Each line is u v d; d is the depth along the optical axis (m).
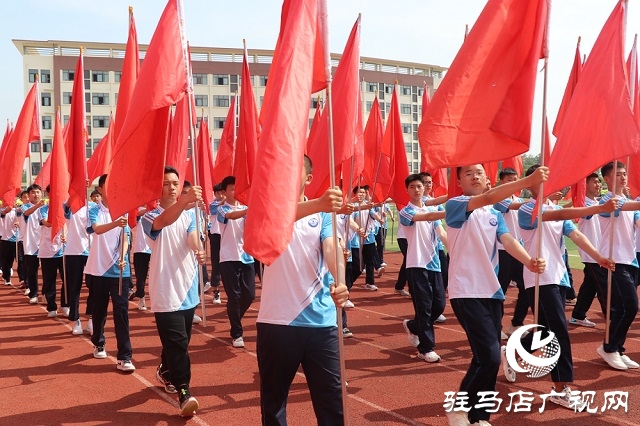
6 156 9.37
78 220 8.03
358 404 5.18
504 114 4.30
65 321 9.06
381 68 59.41
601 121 5.04
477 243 4.37
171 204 5.12
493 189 4.18
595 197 7.46
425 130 4.37
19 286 12.95
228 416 4.95
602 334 7.72
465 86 4.33
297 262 3.43
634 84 6.93
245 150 7.52
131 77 6.12
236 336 7.39
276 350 3.39
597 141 5.04
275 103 3.12
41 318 9.30
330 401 3.38
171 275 4.94
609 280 5.98
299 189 3.32
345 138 6.45
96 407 5.20
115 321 6.25
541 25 4.20
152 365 6.55
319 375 3.40
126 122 4.78
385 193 9.92
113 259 6.38
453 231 4.48
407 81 57.69
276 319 3.39
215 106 52.97
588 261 6.56
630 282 6.18
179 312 4.94
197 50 52.94
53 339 7.84
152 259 4.98
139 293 10.01
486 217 4.44
